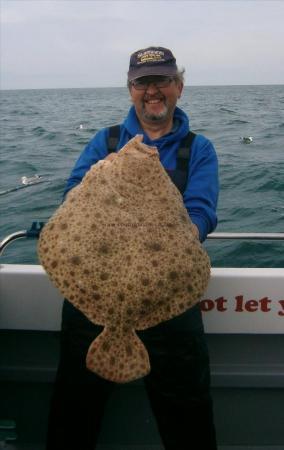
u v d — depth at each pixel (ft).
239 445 8.58
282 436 8.58
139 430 8.61
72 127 93.50
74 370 6.88
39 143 69.31
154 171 6.12
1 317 8.18
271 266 19.89
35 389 8.59
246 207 29.84
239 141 66.23
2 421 8.54
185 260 5.88
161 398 6.87
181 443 6.98
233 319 8.12
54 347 8.43
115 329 5.80
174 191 6.28
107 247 5.71
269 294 7.98
